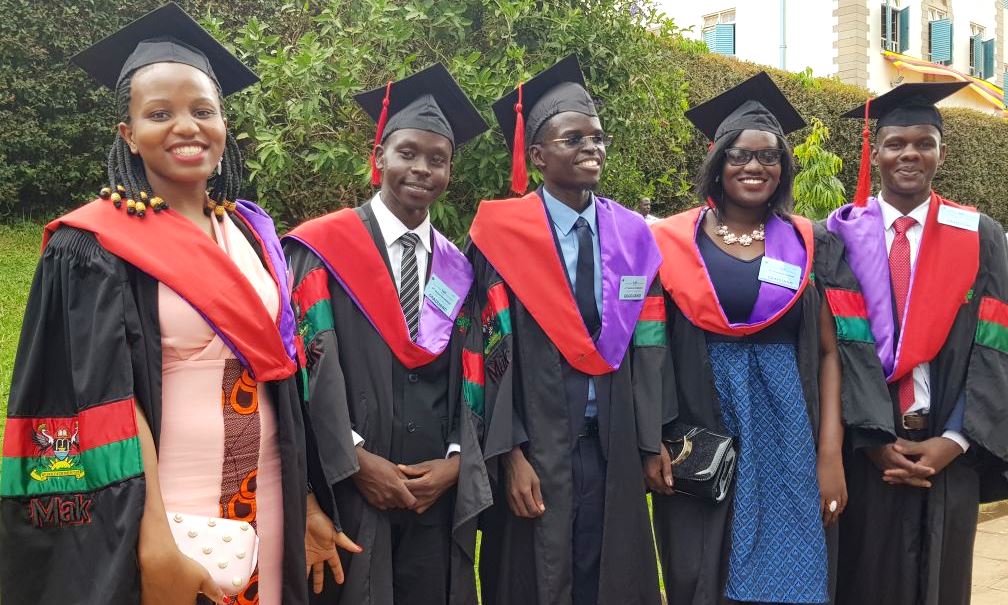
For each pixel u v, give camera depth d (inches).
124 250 73.9
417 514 100.4
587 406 104.7
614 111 171.3
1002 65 931.3
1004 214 570.6
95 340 72.0
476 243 109.0
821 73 743.1
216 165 82.2
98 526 70.2
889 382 113.5
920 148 117.0
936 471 109.4
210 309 76.2
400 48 165.9
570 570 100.7
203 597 75.9
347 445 93.7
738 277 109.9
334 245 101.0
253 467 79.9
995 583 164.2
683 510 108.5
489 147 156.7
